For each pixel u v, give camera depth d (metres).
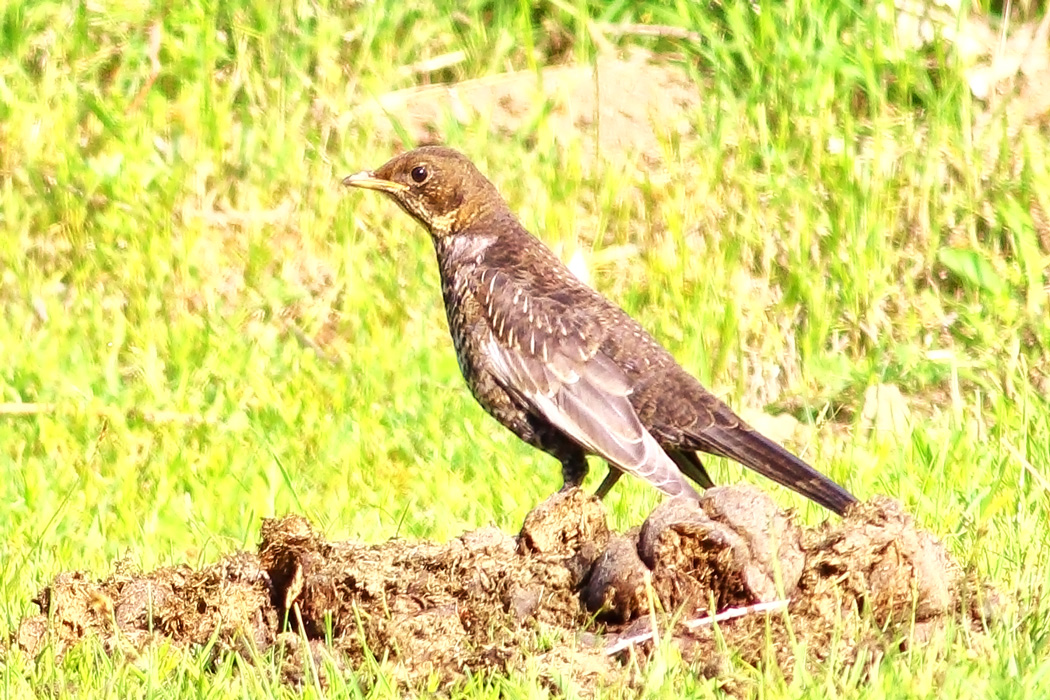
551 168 14.90
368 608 8.24
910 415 12.58
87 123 15.68
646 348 9.91
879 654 7.74
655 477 9.49
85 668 8.13
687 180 14.69
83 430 12.33
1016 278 13.65
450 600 8.26
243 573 8.62
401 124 15.60
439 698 7.64
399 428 12.33
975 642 7.91
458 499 11.28
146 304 13.85
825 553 8.09
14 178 14.98
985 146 14.71
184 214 14.74
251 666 8.05
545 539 8.40
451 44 16.38
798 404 13.00
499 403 10.16
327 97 15.80
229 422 12.33
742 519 8.03
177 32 16.23
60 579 8.64
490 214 10.42
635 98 15.68
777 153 14.60
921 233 14.09
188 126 15.41
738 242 14.09
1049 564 9.02
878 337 13.42
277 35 16.20
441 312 13.89
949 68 15.19
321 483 11.65
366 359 13.15
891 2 15.43
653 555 8.06
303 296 14.04
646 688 7.46
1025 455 11.20
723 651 7.67
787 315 13.64
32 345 13.29
